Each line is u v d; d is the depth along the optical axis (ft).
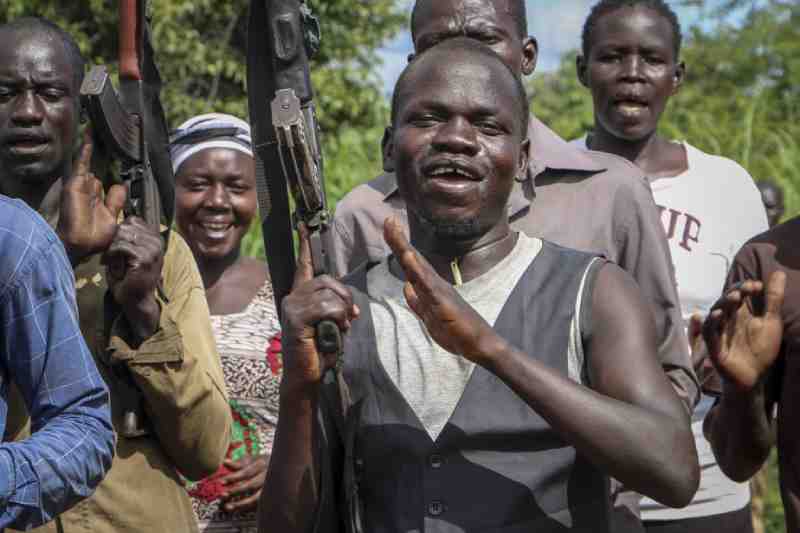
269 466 8.94
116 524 10.94
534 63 13.08
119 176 11.05
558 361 8.90
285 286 9.11
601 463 8.50
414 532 8.77
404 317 9.18
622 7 15.69
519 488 8.75
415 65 9.37
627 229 11.94
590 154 12.39
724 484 14.49
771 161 34.81
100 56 45.65
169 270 11.59
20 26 11.53
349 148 38.63
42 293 8.95
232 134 15.29
